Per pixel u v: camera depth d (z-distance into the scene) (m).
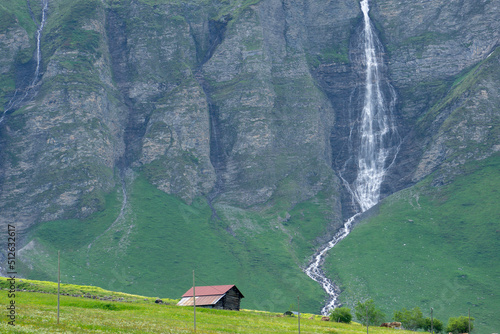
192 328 109.12
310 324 143.00
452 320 170.38
